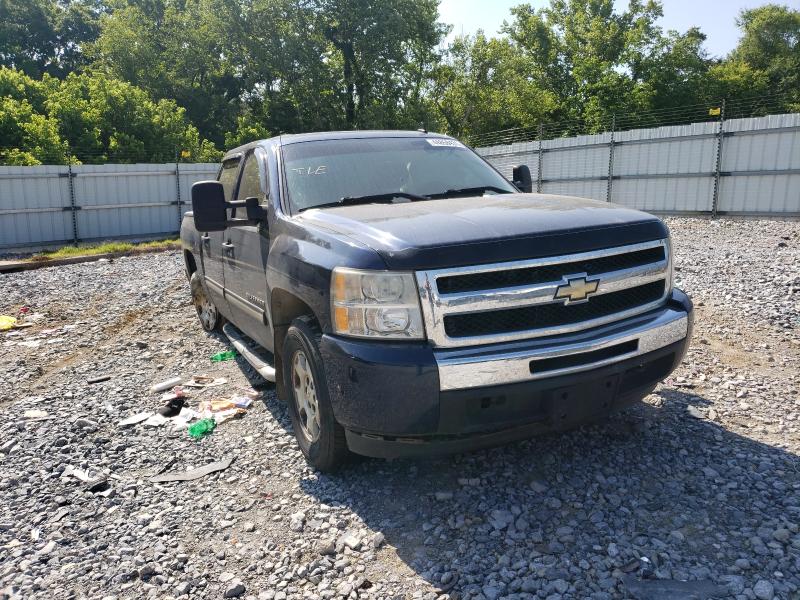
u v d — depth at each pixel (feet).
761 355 17.51
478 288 9.50
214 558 9.64
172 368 19.69
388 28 132.87
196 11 144.56
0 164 80.18
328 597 8.52
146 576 9.31
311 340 10.94
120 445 13.84
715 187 61.11
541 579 8.50
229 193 17.67
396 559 9.23
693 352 17.89
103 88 103.60
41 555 9.92
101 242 68.64
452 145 15.98
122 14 151.43
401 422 9.50
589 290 9.96
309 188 13.48
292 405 12.53
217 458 13.07
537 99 156.87
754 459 11.46
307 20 135.64
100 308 30.12
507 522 9.87
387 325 9.57
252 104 160.15
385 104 143.43
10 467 13.15
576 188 73.00
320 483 11.60
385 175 14.06
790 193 56.70
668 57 149.07
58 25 195.31
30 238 64.59
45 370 20.43
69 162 81.71
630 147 67.21
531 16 166.81
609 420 13.34
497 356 9.34
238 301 16.38
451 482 11.25
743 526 9.45
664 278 11.15
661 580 8.32
